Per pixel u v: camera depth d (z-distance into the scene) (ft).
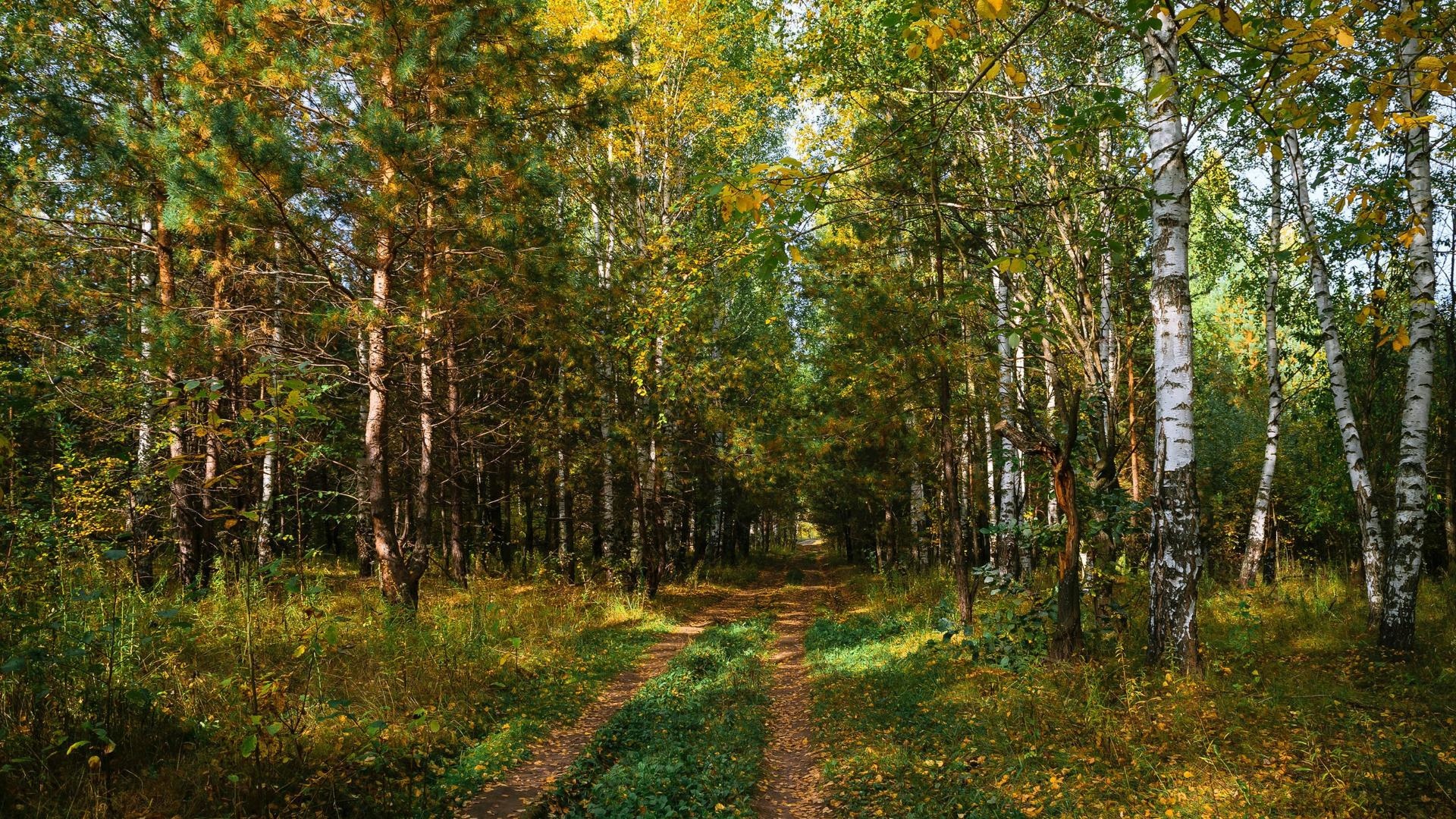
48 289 39.86
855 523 104.01
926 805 17.65
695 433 66.33
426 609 40.42
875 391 39.60
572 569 68.59
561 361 57.98
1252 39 11.54
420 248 40.06
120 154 36.60
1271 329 44.98
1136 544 41.04
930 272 42.98
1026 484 56.29
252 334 34.88
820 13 39.11
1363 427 45.52
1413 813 13.80
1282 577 44.75
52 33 39.06
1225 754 17.58
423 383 50.14
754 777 21.42
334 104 32.60
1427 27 11.50
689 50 57.47
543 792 19.75
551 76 39.52
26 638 17.10
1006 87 31.24
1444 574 40.57
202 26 32.01
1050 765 18.75
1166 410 22.86
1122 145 34.88
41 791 14.60
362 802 16.96
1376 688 22.21
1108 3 30.96
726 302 70.18
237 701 20.47
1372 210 16.25
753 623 55.06
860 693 30.30
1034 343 40.47
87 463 31.63
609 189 50.80
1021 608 37.37
